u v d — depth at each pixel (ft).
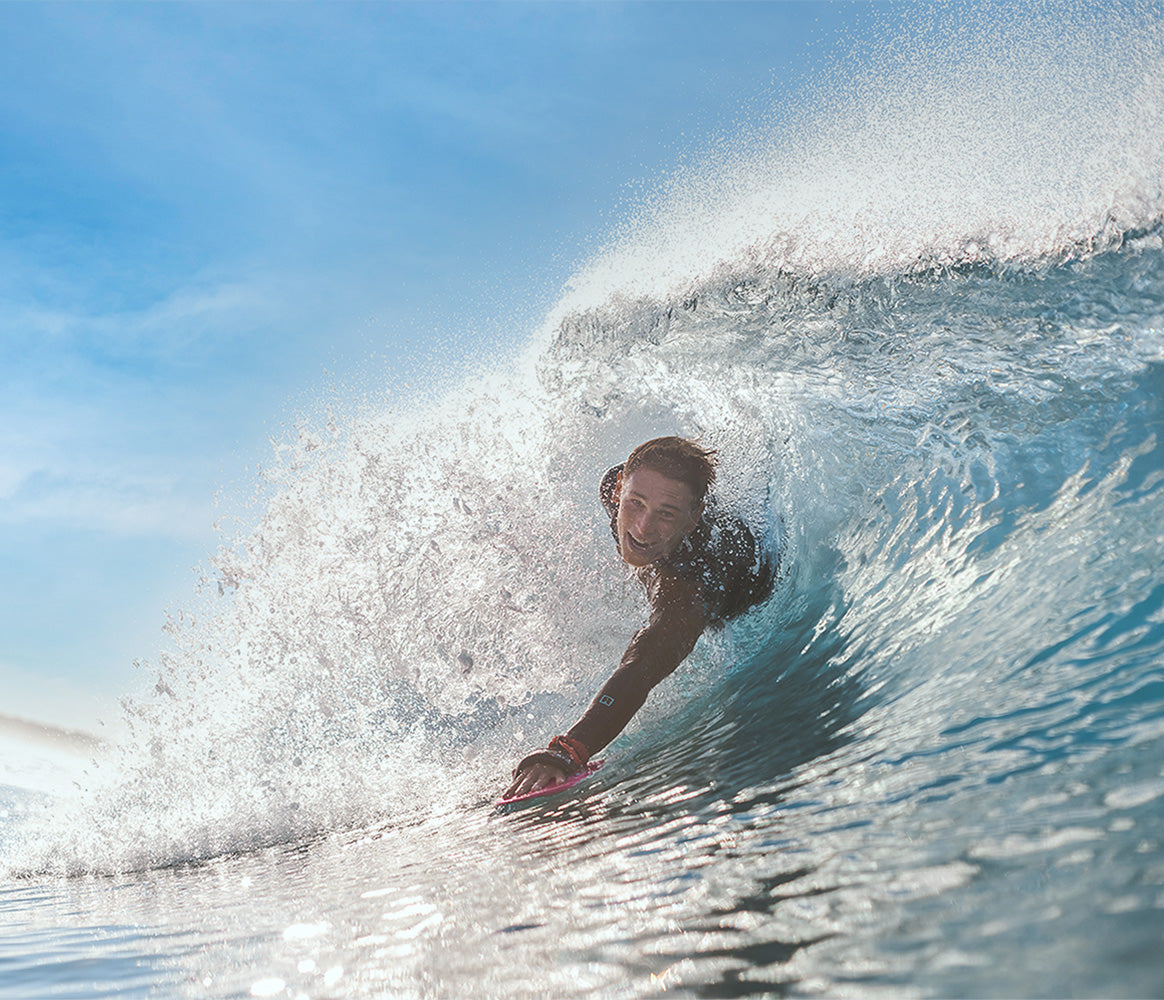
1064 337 8.82
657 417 13.30
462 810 8.55
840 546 9.15
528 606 11.89
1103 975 2.23
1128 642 4.63
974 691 5.03
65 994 4.23
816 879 3.48
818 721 6.34
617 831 5.57
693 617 9.14
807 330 12.16
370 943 4.32
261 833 9.98
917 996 2.43
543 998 3.14
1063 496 6.85
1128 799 3.15
